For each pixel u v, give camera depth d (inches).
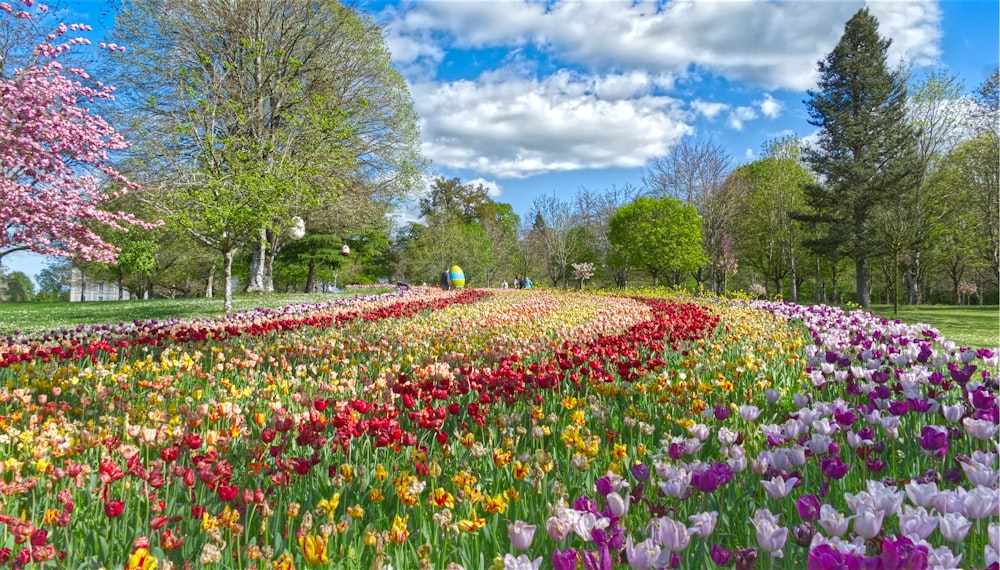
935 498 90.7
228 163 669.3
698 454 151.2
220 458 141.0
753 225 1736.0
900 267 1673.2
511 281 2455.7
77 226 514.6
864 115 1355.8
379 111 1180.5
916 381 181.2
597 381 210.5
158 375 232.5
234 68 1015.6
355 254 1790.1
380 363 256.2
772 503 116.1
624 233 1707.7
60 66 472.4
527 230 2455.7
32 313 766.5
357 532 106.1
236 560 105.0
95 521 113.3
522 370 221.3
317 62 1110.4
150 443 143.6
